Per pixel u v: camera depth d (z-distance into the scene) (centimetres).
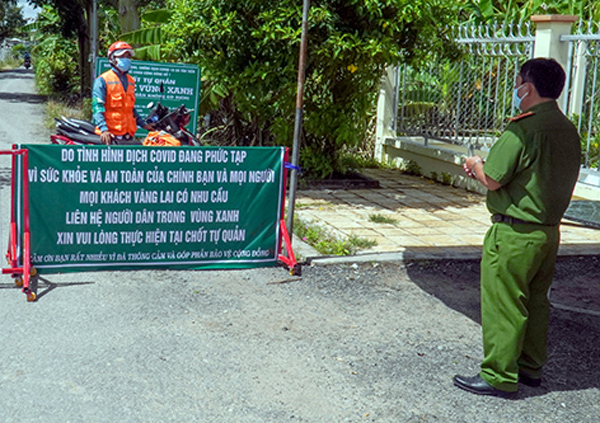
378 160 1316
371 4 862
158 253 601
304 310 529
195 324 489
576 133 390
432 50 970
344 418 370
